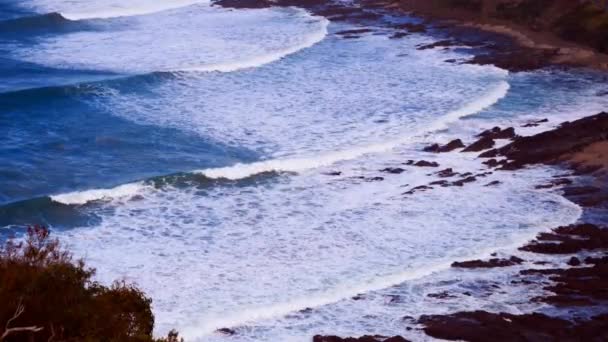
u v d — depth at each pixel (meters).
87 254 42.72
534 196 49.81
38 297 24.95
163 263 41.94
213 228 46.19
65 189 50.81
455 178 52.94
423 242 44.25
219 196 50.53
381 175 53.97
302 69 76.06
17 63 76.31
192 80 71.75
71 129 60.09
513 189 50.91
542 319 36.31
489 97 68.44
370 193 51.00
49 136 58.59
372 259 42.47
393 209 48.38
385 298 38.75
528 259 42.44
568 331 35.53
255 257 42.69
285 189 51.75
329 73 75.00
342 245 44.06
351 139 59.62
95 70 74.38
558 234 45.00
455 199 49.50
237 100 67.44
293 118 63.66
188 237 45.03
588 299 38.28
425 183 52.34
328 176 53.84
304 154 56.69
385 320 36.81
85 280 28.19
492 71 76.00
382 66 77.38
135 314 27.55
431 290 39.44
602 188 50.84
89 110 63.97
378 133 60.84
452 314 36.94
